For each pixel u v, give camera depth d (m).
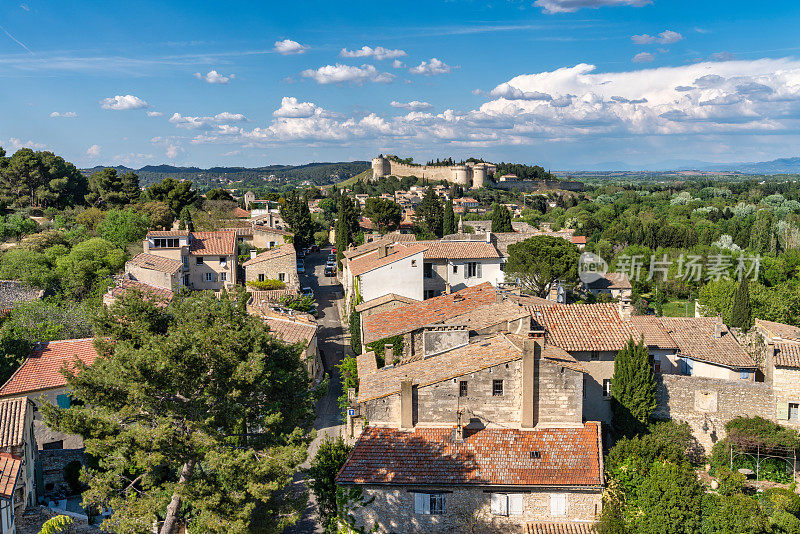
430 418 38.12
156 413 29.55
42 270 79.69
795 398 46.88
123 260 85.69
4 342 50.53
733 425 46.97
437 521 34.75
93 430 29.20
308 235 138.38
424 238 137.25
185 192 142.50
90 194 138.62
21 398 41.09
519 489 34.41
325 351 71.81
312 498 41.75
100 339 31.80
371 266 72.06
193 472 30.48
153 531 32.75
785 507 39.03
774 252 138.00
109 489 30.28
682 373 56.12
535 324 48.66
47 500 42.09
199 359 28.12
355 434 41.94
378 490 34.78
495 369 37.75
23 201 129.50
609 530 32.97
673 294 120.12
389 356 49.28
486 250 81.88
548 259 76.81
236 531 25.97
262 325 31.50
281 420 29.16
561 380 37.59
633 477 36.72
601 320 50.75
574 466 35.28
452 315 54.28
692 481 35.88
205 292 34.38
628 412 46.56
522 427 37.53
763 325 69.38
